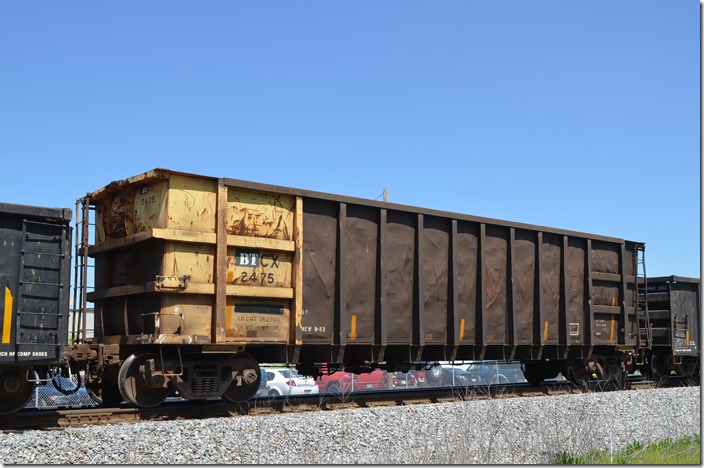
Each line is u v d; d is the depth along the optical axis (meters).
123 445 8.07
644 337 20.45
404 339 14.51
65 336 10.04
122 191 12.72
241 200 12.45
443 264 15.40
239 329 12.19
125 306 12.27
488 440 8.97
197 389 11.66
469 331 15.66
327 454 8.16
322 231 13.48
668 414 12.79
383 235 14.26
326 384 24.38
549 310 17.56
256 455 7.92
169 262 11.53
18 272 9.73
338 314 13.40
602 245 19.42
